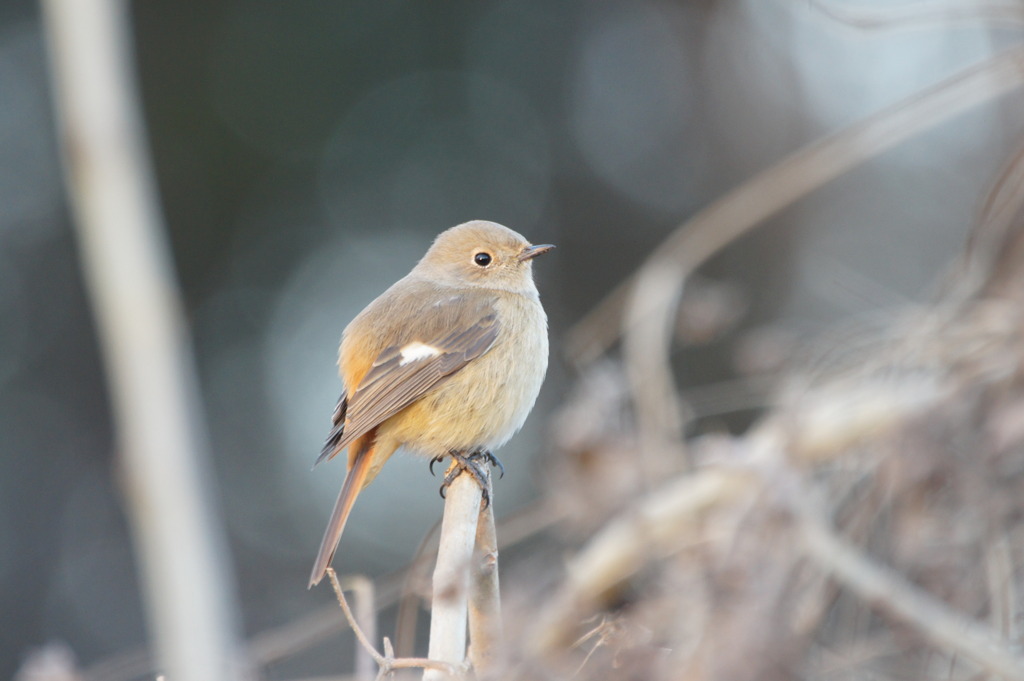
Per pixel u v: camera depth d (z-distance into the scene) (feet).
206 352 59.62
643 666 20.99
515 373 27.96
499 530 29.66
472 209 61.46
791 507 24.77
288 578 56.75
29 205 60.75
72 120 26.50
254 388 59.47
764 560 24.40
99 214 26.32
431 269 30.50
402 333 27.12
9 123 60.34
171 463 25.13
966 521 26.73
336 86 61.00
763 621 23.30
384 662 17.71
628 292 32.24
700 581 24.73
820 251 51.29
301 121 60.75
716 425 39.37
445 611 19.13
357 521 56.29
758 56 57.67
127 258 26.25
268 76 60.44
